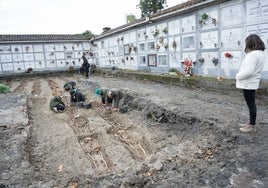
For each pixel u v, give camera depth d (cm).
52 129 655
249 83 408
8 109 796
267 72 702
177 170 347
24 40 1958
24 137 538
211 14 879
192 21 977
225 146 400
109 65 1908
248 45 408
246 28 752
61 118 761
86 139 582
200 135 482
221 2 828
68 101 991
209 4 875
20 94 1088
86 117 756
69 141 566
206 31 912
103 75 1723
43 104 968
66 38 2136
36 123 712
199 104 655
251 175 316
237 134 429
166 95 794
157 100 724
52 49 2083
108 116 753
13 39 1942
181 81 955
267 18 688
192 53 999
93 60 2236
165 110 626
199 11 934
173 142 501
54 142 560
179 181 320
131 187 318
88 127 668
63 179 351
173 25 1095
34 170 382
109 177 344
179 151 410
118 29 1609
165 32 1152
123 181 328
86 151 519
